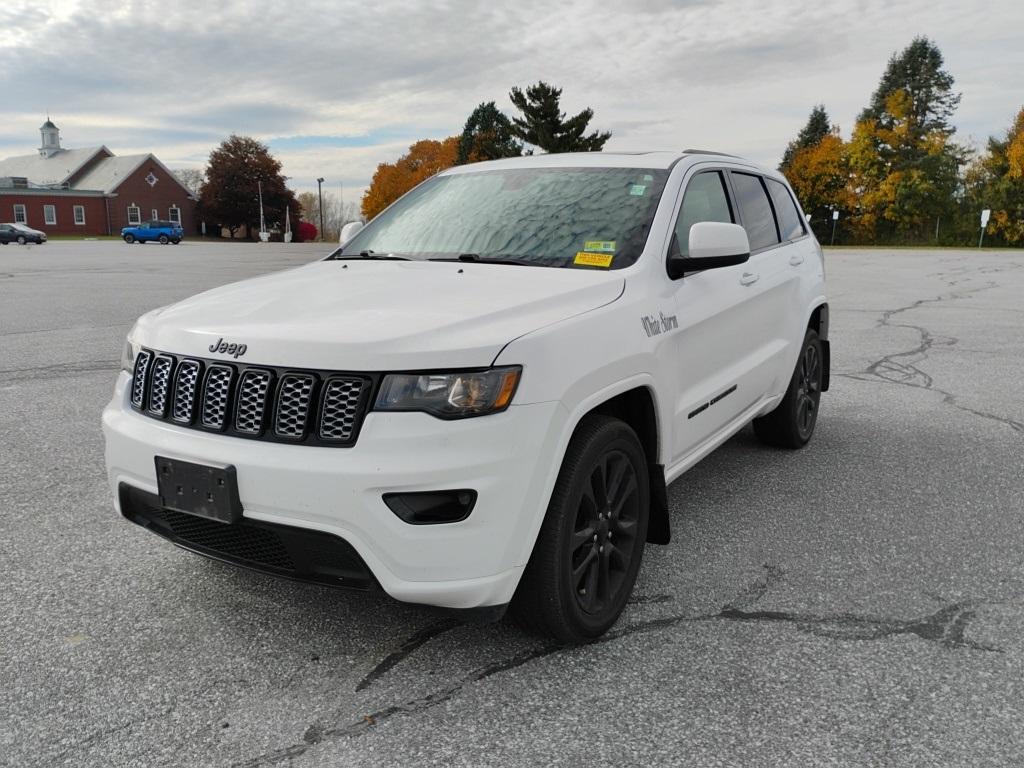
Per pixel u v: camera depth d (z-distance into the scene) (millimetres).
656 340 3162
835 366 8422
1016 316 12805
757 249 4566
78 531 3990
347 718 2521
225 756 2344
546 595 2730
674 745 2379
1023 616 3152
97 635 3020
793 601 3279
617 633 3027
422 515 2473
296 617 3150
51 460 5098
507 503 2514
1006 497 4492
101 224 86188
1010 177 60562
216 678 2738
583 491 2789
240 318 2857
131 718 2523
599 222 3572
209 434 2688
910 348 9578
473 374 2473
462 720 2506
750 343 4266
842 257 36500
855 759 2312
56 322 11406
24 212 81875
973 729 2443
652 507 3383
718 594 3344
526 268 3348
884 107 69562
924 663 2812
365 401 2475
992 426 5961
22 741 2408
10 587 3400
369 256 3869
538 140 56500
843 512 4270
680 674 2748
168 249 47250
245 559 2758
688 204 3846
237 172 90438
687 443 3611
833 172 68812
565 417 2652
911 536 3949
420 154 93875
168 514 2836
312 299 2998
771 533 3986
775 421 5184
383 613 3184
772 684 2686
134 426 2887
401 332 2553
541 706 2572
